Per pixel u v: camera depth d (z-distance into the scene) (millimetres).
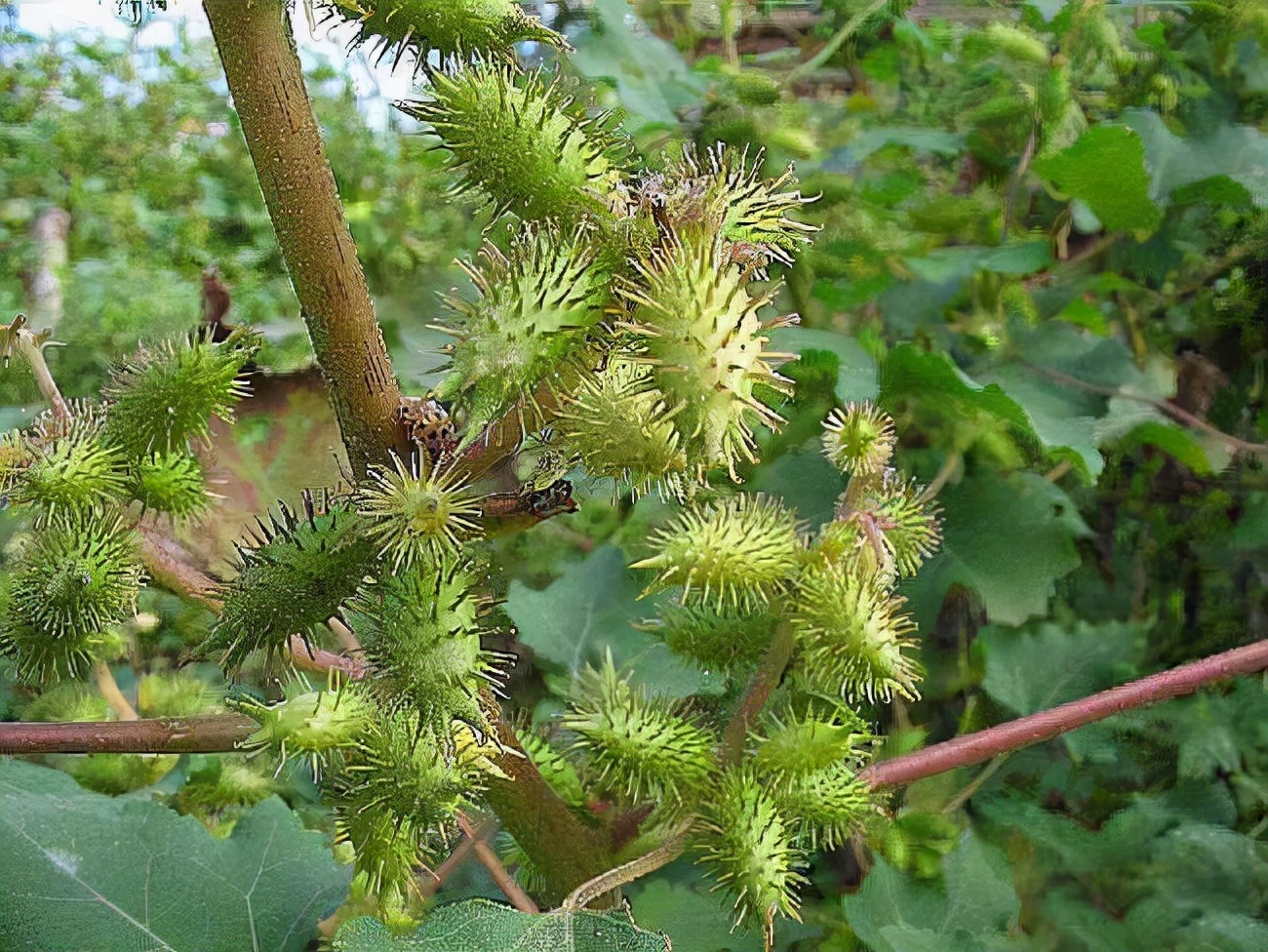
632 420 124
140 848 206
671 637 181
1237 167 342
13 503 170
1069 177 335
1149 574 347
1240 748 310
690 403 122
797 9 422
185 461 175
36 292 426
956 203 348
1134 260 355
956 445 320
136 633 277
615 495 135
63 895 198
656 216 126
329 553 135
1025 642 322
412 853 143
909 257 337
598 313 125
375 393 137
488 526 137
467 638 133
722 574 163
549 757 183
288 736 135
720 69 374
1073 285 356
